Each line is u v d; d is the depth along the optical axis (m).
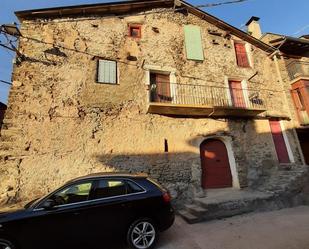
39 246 3.88
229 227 5.91
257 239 4.98
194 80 10.41
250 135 10.47
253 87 11.63
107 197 4.52
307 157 12.56
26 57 8.08
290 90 12.48
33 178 6.95
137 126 8.72
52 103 7.89
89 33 9.41
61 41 8.81
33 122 7.47
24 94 7.66
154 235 4.62
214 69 11.07
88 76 8.72
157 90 9.81
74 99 8.22
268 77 12.33
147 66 9.75
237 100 11.24
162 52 10.30
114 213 4.41
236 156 9.85
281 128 11.62
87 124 8.09
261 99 11.53
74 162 7.53
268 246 4.58
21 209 4.11
